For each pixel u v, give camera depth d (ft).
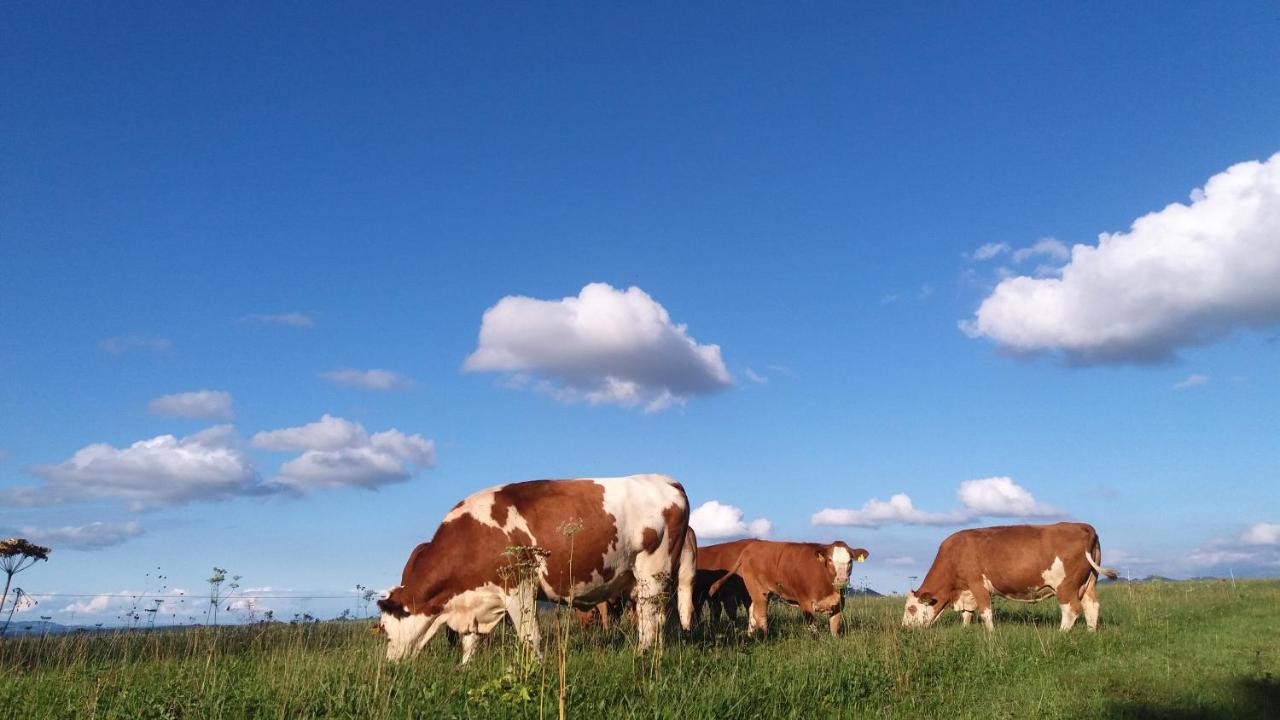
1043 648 43.96
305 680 30.48
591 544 44.24
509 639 43.50
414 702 27.04
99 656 38.32
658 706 28.12
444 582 42.65
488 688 26.66
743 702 30.17
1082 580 58.85
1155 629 52.70
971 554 62.44
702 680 33.12
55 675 33.14
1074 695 34.19
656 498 47.37
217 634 42.09
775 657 40.55
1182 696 33.91
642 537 46.32
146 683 31.42
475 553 42.65
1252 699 33.12
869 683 35.17
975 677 38.01
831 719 30.37
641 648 38.52
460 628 43.04
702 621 63.46
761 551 61.41
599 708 27.20
